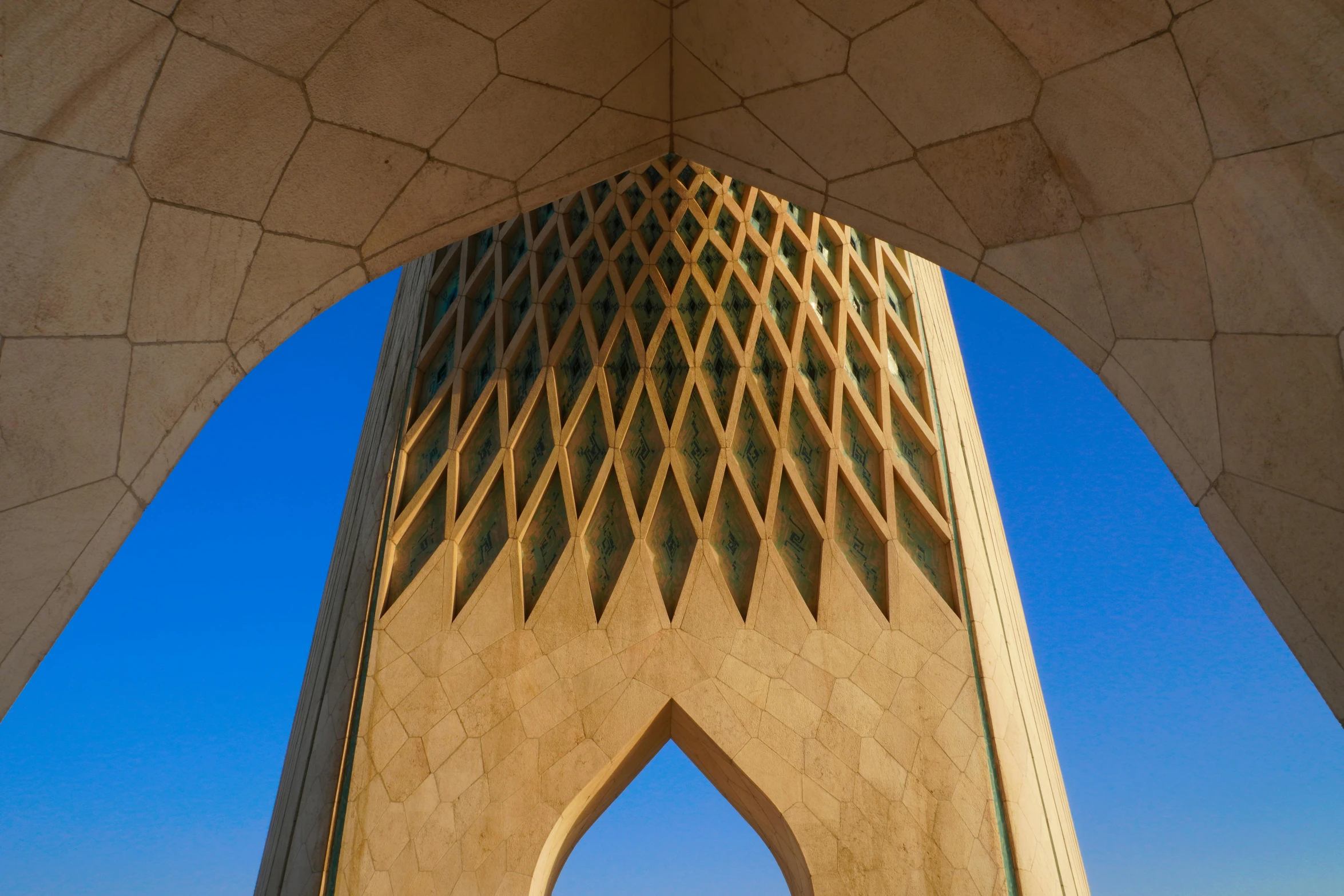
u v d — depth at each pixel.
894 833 11.03
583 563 12.09
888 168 6.54
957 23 5.61
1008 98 5.77
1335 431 4.95
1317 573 5.19
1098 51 5.23
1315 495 5.09
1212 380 5.48
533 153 6.74
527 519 12.33
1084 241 5.91
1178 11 4.83
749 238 14.13
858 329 13.75
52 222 4.97
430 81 5.92
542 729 11.29
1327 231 4.74
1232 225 5.12
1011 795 11.37
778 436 12.89
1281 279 4.98
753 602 11.98
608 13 6.23
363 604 11.95
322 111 5.71
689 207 14.17
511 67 6.15
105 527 5.46
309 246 6.13
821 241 14.35
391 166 6.16
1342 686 5.23
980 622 12.29
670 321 13.45
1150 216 5.49
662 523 12.45
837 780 11.23
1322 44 4.45
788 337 13.58
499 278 13.98
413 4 5.49
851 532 12.58
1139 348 5.90
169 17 4.92
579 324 13.48
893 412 13.44
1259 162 4.91
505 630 11.73
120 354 5.36
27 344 4.98
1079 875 12.62
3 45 4.54
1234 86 4.84
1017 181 6.04
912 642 11.99
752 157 7.16
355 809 10.72
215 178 5.51
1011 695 12.27
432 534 12.44
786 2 6.07
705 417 12.97
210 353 5.85
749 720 11.44
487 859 10.66
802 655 11.78
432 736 11.16
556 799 11.00
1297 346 5.00
